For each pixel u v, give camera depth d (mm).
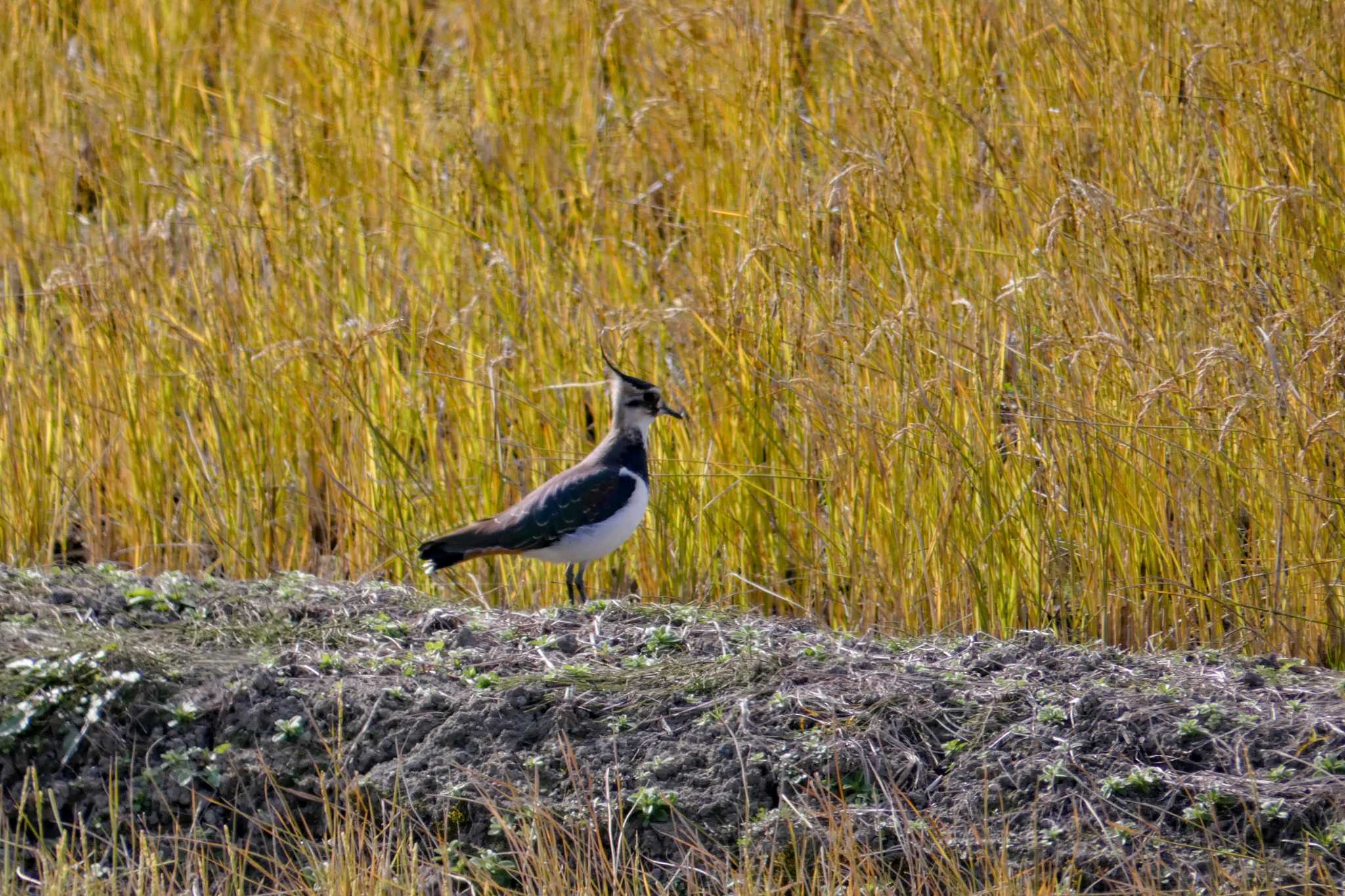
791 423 12875
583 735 9344
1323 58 14391
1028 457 12117
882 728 9180
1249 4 15125
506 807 8867
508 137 16625
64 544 13922
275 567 13562
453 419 13539
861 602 12273
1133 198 13562
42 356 14492
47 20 21000
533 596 12914
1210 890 8156
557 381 13617
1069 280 12867
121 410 13773
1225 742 9039
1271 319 11906
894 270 13531
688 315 13336
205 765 9297
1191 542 11773
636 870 8367
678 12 17594
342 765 9227
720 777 8969
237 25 20078
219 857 8938
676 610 10906
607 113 17422
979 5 16719
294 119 16922
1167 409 11844
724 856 8586
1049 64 15461
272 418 13625
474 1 19469
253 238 14695
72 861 8711
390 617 10820
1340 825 8328
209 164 16297
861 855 8391
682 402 13320
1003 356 12539
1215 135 14070
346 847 8297
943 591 12008
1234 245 13086
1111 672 9945
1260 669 10273
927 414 12148
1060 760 8891
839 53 16672
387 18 19703
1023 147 15039
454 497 13039
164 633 10453
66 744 9375
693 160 15961
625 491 11555
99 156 17281
